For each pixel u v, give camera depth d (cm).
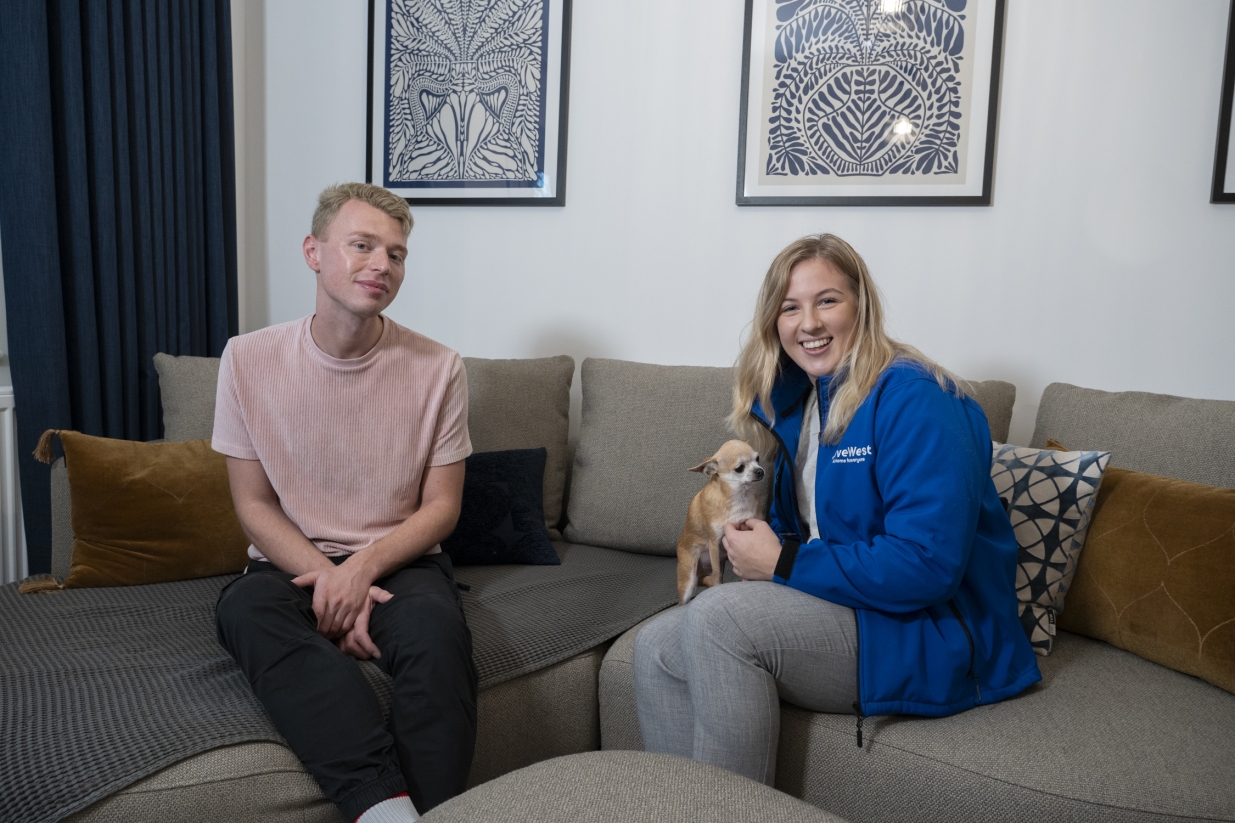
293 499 152
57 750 98
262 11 267
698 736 120
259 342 154
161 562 166
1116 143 192
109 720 106
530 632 148
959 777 108
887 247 213
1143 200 190
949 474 118
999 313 205
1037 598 146
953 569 116
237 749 104
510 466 201
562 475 220
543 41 237
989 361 206
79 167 199
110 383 212
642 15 229
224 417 152
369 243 144
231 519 173
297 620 122
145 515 165
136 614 147
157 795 96
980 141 201
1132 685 129
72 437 163
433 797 112
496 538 190
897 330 214
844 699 122
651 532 199
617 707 144
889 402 126
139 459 169
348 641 130
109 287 210
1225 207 184
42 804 91
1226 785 102
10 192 188
